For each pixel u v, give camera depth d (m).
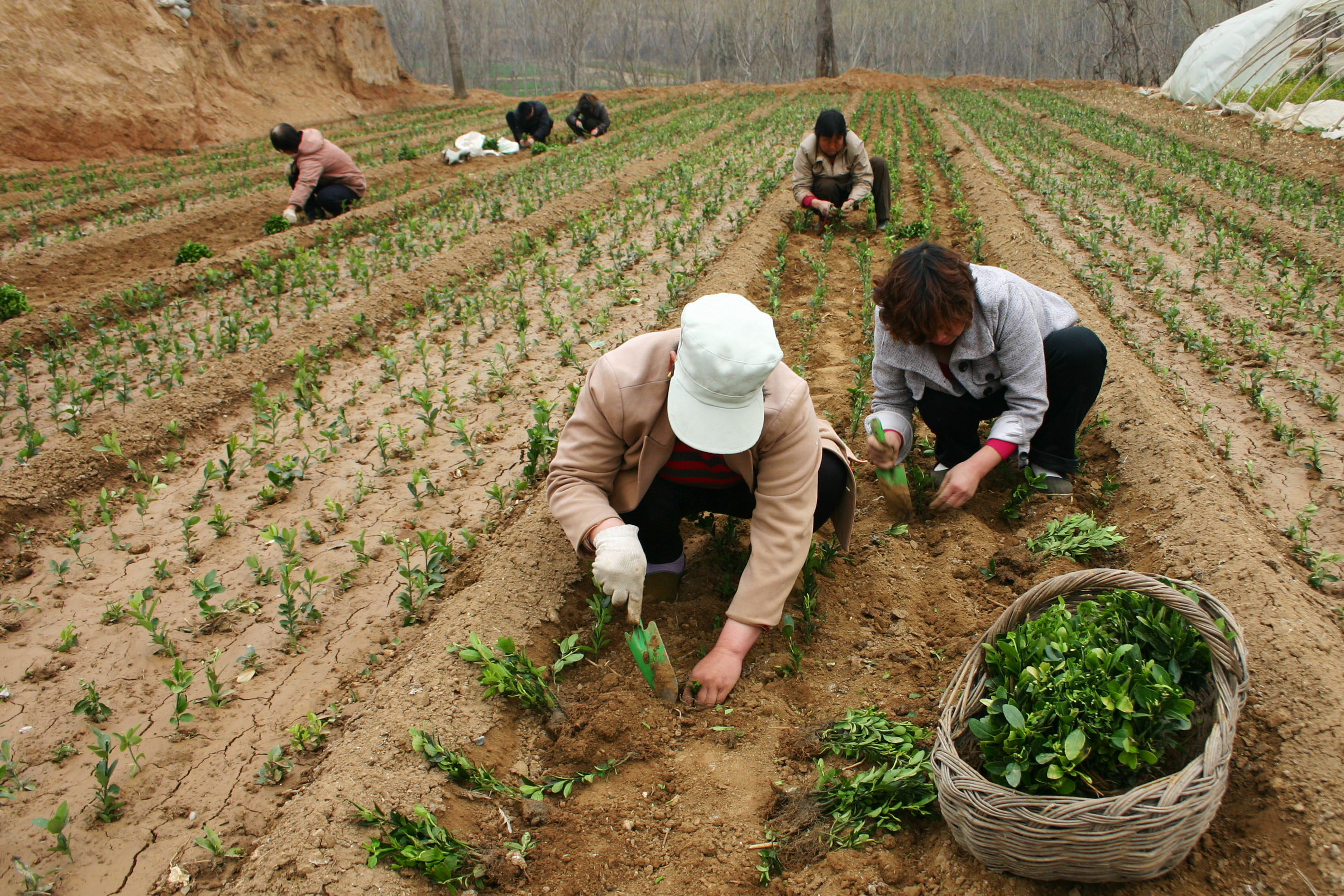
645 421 2.97
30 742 3.22
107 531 4.57
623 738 3.09
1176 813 2.02
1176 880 2.37
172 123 20.48
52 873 2.72
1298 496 4.46
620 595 2.93
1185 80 21.88
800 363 6.37
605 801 2.88
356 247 9.90
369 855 2.59
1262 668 2.95
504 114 28.47
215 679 3.41
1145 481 4.37
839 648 3.47
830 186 9.80
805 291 8.22
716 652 3.16
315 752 3.14
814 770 2.91
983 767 2.47
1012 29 67.75
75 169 17.23
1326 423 5.16
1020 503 4.28
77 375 6.46
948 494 3.70
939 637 3.51
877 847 2.59
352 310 7.46
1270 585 3.30
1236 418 5.28
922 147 17.36
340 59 29.59
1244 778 2.66
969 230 9.98
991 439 3.76
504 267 9.09
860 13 69.62
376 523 4.57
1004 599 3.71
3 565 4.25
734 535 4.06
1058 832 2.07
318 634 3.78
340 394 6.14
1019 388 3.74
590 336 7.05
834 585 3.80
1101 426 5.02
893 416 4.04
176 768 3.11
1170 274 7.85
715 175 13.73
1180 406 5.35
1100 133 17.50
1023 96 27.48
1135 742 2.29
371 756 2.93
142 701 3.43
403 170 16.11
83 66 19.08
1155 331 6.67
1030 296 3.94
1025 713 2.41
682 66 72.31
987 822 2.16
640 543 3.21
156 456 5.32
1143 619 2.59
